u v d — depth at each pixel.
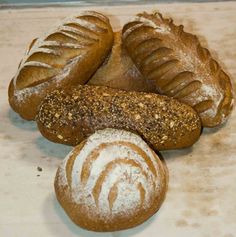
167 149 0.86
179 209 0.79
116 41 0.96
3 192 0.82
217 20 1.14
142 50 0.90
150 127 0.83
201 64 0.88
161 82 0.88
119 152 0.77
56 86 0.89
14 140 0.90
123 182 0.75
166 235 0.77
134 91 0.89
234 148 0.87
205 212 0.79
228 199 0.80
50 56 0.89
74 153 0.79
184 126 0.84
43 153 0.88
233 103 0.91
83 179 0.76
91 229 0.76
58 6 1.19
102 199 0.75
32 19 1.16
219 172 0.84
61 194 0.77
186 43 0.90
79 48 0.90
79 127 0.84
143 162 0.77
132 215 0.75
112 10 1.17
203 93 0.87
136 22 0.91
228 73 1.00
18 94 0.90
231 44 1.07
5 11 1.18
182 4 1.18
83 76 0.91
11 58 1.06
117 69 0.93
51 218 0.79
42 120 0.86
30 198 0.81
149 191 0.76
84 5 1.19
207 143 0.88
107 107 0.84
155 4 1.18
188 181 0.83
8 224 0.78
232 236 0.76
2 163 0.87
